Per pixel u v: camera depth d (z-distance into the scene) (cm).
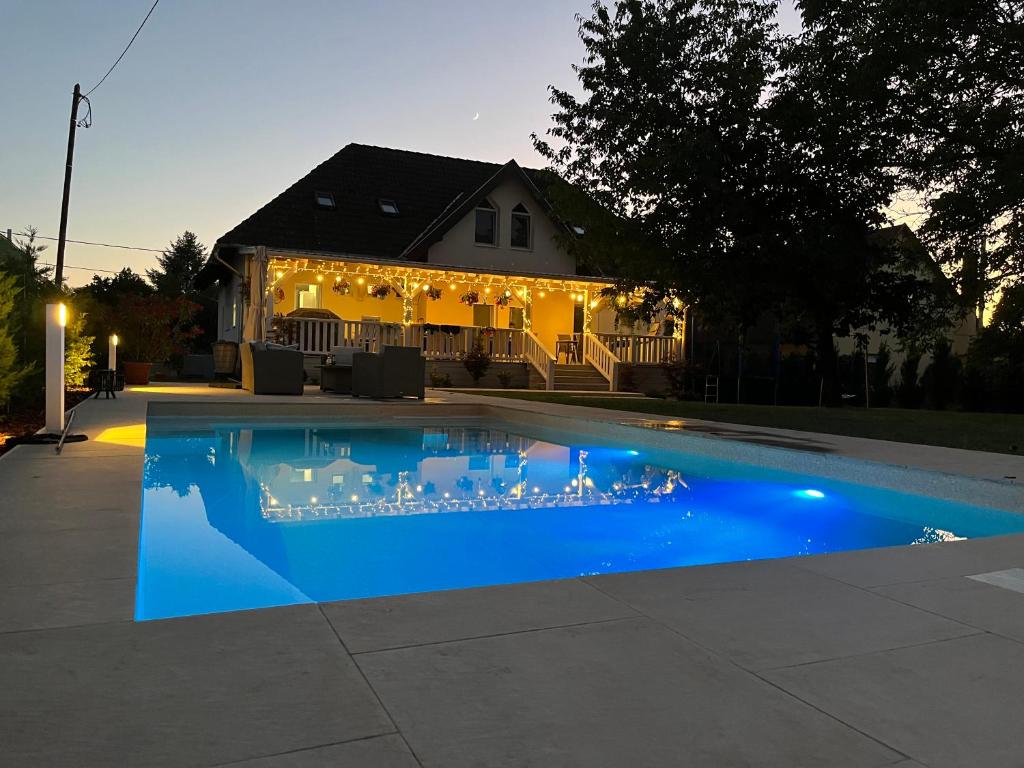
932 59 1323
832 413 1362
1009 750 163
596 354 2175
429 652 207
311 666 194
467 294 2088
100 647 202
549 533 478
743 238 1363
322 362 1708
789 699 186
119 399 1116
